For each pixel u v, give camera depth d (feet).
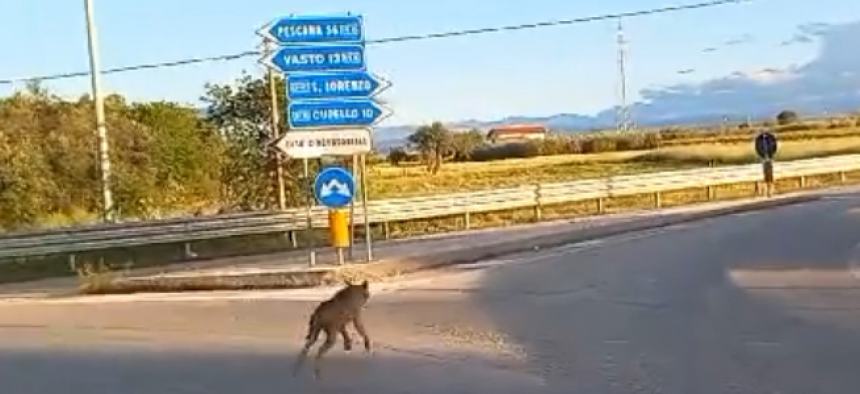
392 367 35.70
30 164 119.96
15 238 88.33
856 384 29.76
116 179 121.90
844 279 52.90
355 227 106.73
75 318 54.75
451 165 242.99
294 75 68.08
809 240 74.13
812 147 210.38
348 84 68.69
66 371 38.58
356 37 68.64
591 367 33.76
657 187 132.77
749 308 44.47
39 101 133.80
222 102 123.44
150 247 96.63
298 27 68.03
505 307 48.60
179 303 59.00
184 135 140.46
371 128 69.15
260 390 33.19
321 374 35.19
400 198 114.11
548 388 31.04
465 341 39.99
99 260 88.99
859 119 332.39
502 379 32.63
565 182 128.06
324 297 58.49
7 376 38.06
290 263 76.74
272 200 120.88
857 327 38.93
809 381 30.35
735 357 34.30
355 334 43.01
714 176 140.15
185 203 138.92
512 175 197.47
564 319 44.04
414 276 65.62
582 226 95.86
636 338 38.65
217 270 72.59
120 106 140.56
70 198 124.06
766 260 62.59
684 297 48.60
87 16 100.94
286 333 45.09
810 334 37.91
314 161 115.65
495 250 76.59
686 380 31.17
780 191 144.87
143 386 34.91
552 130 400.06
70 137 127.54
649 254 69.05
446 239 92.99
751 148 223.10
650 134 303.07
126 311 56.59
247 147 122.11
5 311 60.13
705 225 91.09
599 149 278.67
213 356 39.99
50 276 86.43
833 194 127.85
